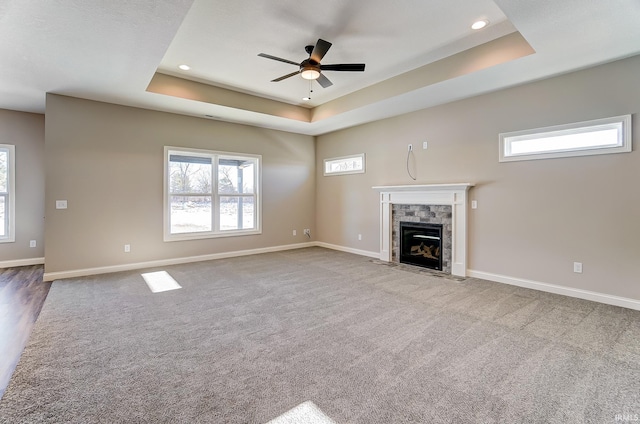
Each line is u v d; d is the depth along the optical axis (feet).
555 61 10.78
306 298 11.74
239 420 5.32
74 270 14.67
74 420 5.28
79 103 14.61
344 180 21.86
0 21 8.12
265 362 7.22
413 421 5.30
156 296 11.93
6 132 16.85
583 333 8.71
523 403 5.76
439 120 16.14
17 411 5.49
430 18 9.74
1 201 16.99
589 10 7.76
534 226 12.92
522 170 13.23
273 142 21.77
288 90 16.37
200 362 7.21
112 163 15.53
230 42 11.19
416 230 17.28
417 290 12.75
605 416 5.41
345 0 8.79
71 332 8.75
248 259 19.03
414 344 8.09
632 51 10.08
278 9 9.20
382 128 19.10
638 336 8.52
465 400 5.85
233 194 20.21
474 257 14.87
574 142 11.96
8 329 9.14
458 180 15.39
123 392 6.07
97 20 8.15
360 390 6.17
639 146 10.45
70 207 14.52
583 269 11.70
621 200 10.85
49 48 9.67
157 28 8.59
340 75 14.35
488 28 10.39
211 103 15.56
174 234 17.61
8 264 17.01
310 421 5.30
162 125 16.98
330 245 23.13
